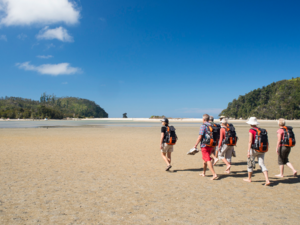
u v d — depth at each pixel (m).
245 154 11.34
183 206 4.40
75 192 5.23
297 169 7.89
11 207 4.30
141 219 3.80
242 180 6.44
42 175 6.79
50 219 3.78
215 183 6.10
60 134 23.53
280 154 6.64
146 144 15.01
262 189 5.54
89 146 13.90
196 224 3.61
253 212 4.10
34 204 4.46
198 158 10.12
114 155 10.61
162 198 4.86
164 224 3.61
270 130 32.12
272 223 3.64
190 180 6.39
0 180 6.20
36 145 14.21
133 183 6.02
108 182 6.10
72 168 7.80
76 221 3.71
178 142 16.58
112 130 31.67
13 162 8.77
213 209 4.24
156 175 6.95
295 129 36.38
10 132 26.27
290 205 4.45
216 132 6.49
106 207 4.34
